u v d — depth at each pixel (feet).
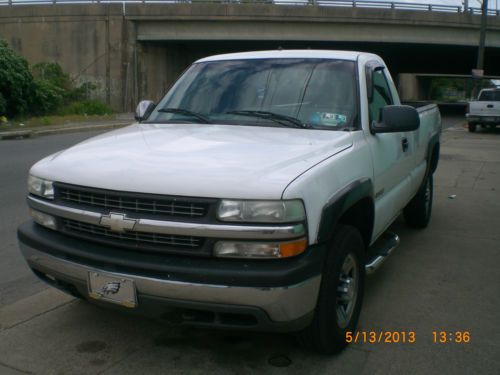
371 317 13.28
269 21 111.04
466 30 115.24
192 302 9.39
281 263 9.29
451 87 389.19
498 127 83.05
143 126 13.93
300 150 10.94
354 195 11.03
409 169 17.15
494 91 74.69
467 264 17.29
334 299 10.73
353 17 110.32
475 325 12.89
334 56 14.65
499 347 11.82
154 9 111.14
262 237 9.10
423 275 16.26
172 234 9.43
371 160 12.74
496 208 25.49
